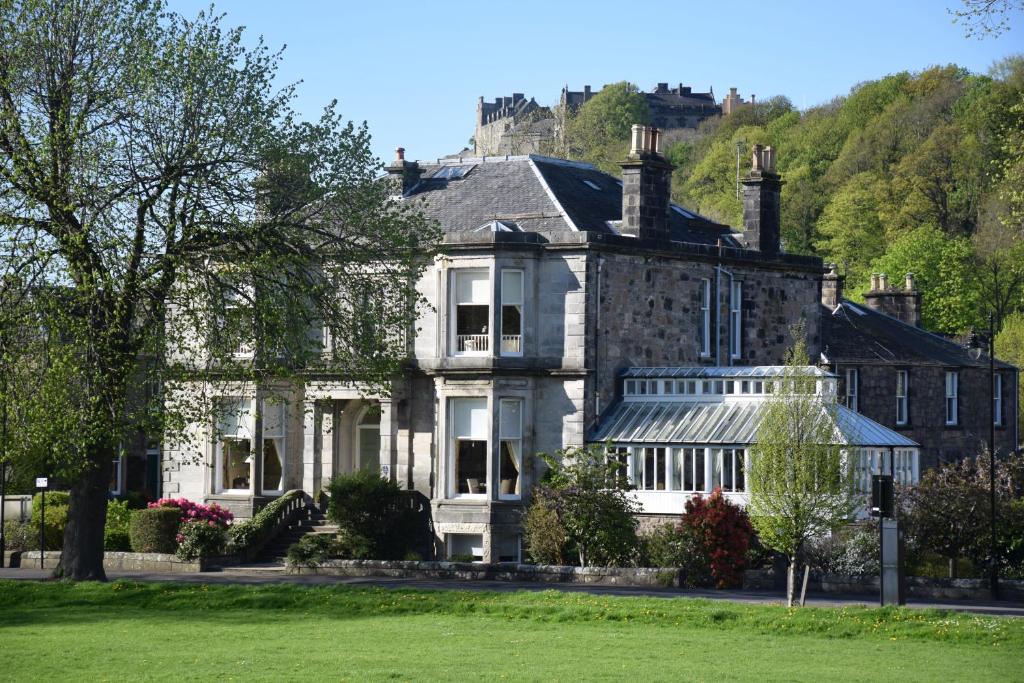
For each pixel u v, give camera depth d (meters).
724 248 54.94
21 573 44.50
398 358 43.59
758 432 36.03
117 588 37.72
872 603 37.81
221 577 44.28
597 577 43.09
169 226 36.91
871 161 121.50
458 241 50.03
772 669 26.23
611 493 45.44
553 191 53.00
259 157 38.47
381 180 41.41
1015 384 69.50
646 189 52.22
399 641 29.95
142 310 37.75
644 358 52.06
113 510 51.44
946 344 68.88
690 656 27.89
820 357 58.72
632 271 51.69
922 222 110.88
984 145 108.12
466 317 50.38
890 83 132.38
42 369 35.88
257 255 37.97
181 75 37.81
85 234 35.09
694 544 43.25
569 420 49.72
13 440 35.41
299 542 47.50
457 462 50.34
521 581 43.53
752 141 139.75
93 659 27.34
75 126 36.41
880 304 74.00
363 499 48.34
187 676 25.12
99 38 37.59
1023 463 49.50
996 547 43.38
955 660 27.62
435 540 49.97
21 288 35.66
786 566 42.66
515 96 197.38
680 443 48.47
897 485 45.41
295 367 40.00
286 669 25.91
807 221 123.31
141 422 37.31
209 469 53.44
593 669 26.02
